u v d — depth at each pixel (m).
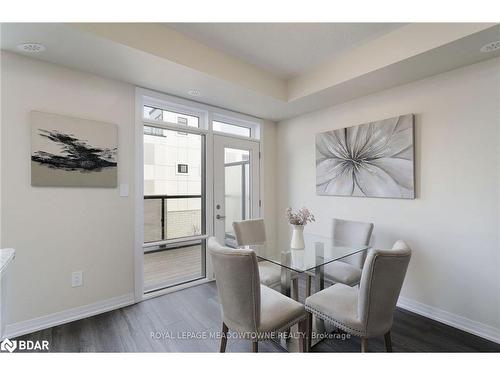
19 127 2.04
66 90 2.25
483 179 2.09
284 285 2.11
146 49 2.00
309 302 1.80
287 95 3.11
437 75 2.35
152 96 2.77
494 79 2.04
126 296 2.59
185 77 2.45
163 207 3.05
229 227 3.54
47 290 2.17
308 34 2.20
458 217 2.22
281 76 3.01
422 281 2.44
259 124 3.87
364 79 2.46
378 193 2.74
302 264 1.87
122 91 2.57
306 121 3.62
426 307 2.40
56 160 2.19
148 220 2.95
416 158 2.48
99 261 2.43
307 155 3.60
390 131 2.64
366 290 1.49
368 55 2.33
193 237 3.21
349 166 3.02
